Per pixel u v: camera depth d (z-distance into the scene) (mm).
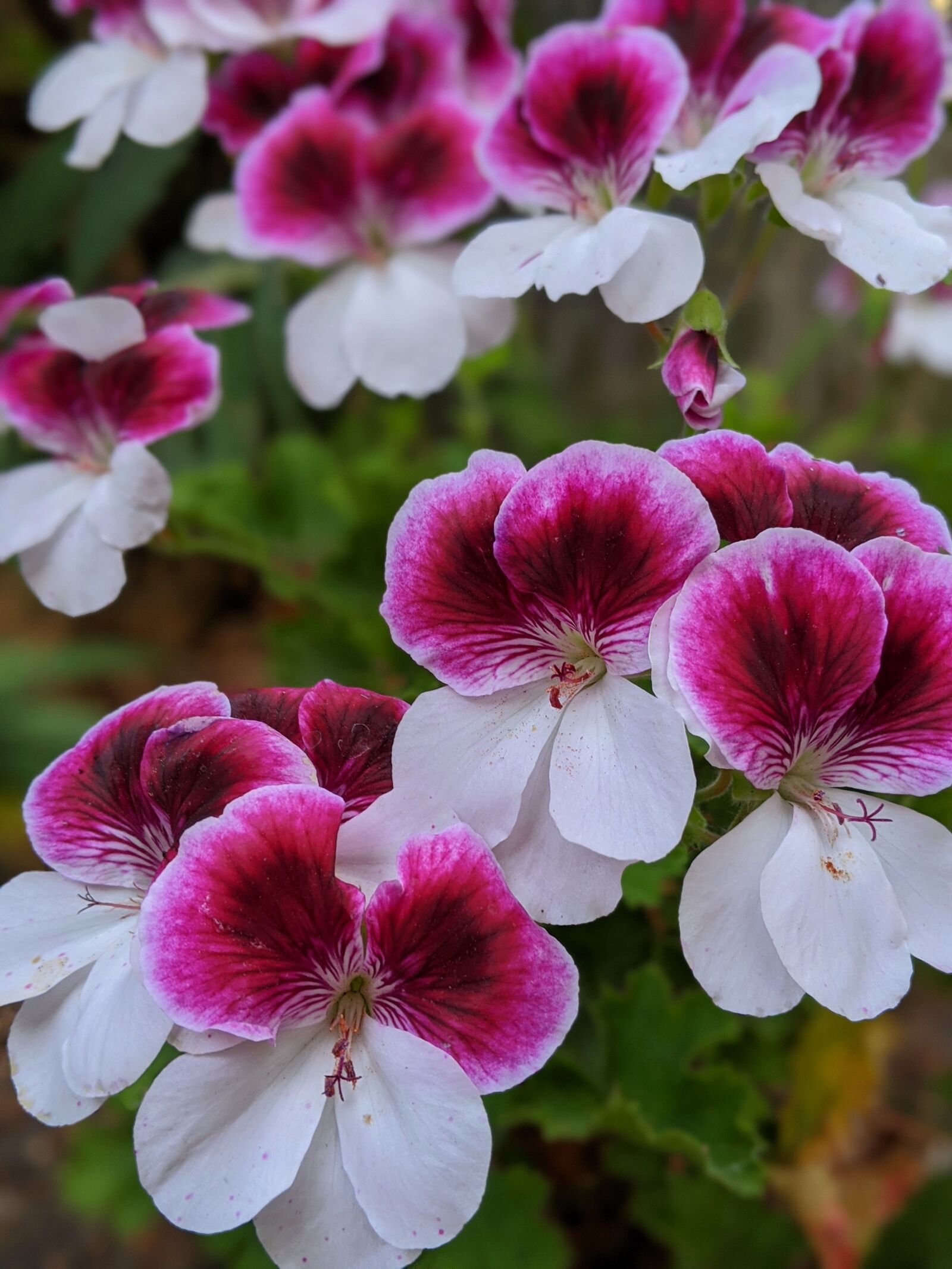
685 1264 245
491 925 152
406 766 161
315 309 252
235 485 310
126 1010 152
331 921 154
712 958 150
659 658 152
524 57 353
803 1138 255
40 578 212
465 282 197
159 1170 146
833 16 315
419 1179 146
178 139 247
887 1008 147
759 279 363
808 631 154
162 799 161
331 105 243
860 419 331
